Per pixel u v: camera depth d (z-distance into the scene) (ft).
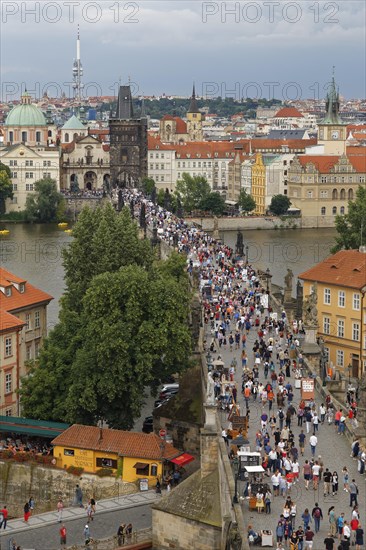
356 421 469.98
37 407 602.03
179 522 439.63
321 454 437.99
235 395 513.86
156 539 449.89
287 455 422.00
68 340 622.54
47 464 556.51
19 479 559.79
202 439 442.09
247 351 618.03
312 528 367.04
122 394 585.63
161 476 537.24
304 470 406.41
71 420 583.58
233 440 426.92
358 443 432.66
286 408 501.15
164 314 592.19
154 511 449.06
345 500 390.42
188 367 598.34
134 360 582.76
